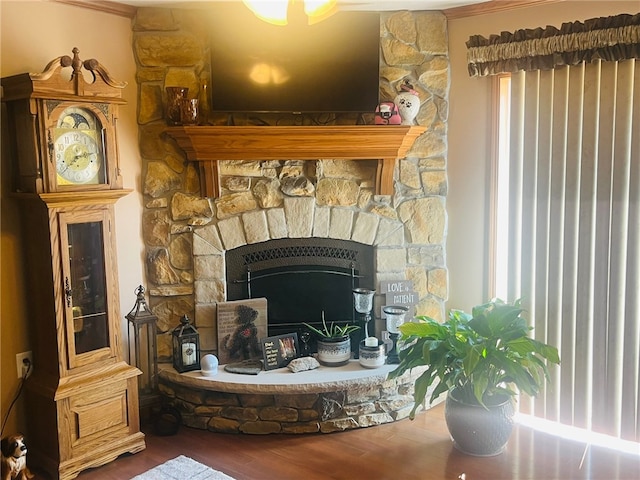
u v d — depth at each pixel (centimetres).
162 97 340
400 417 346
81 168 287
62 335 284
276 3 181
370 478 283
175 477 285
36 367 299
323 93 342
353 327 363
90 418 294
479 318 297
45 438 291
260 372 338
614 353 307
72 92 277
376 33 340
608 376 311
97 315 303
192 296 354
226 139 326
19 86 267
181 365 336
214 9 332
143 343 351
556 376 329
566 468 293
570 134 309
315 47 337
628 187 295
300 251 365
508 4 326
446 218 365
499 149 343
